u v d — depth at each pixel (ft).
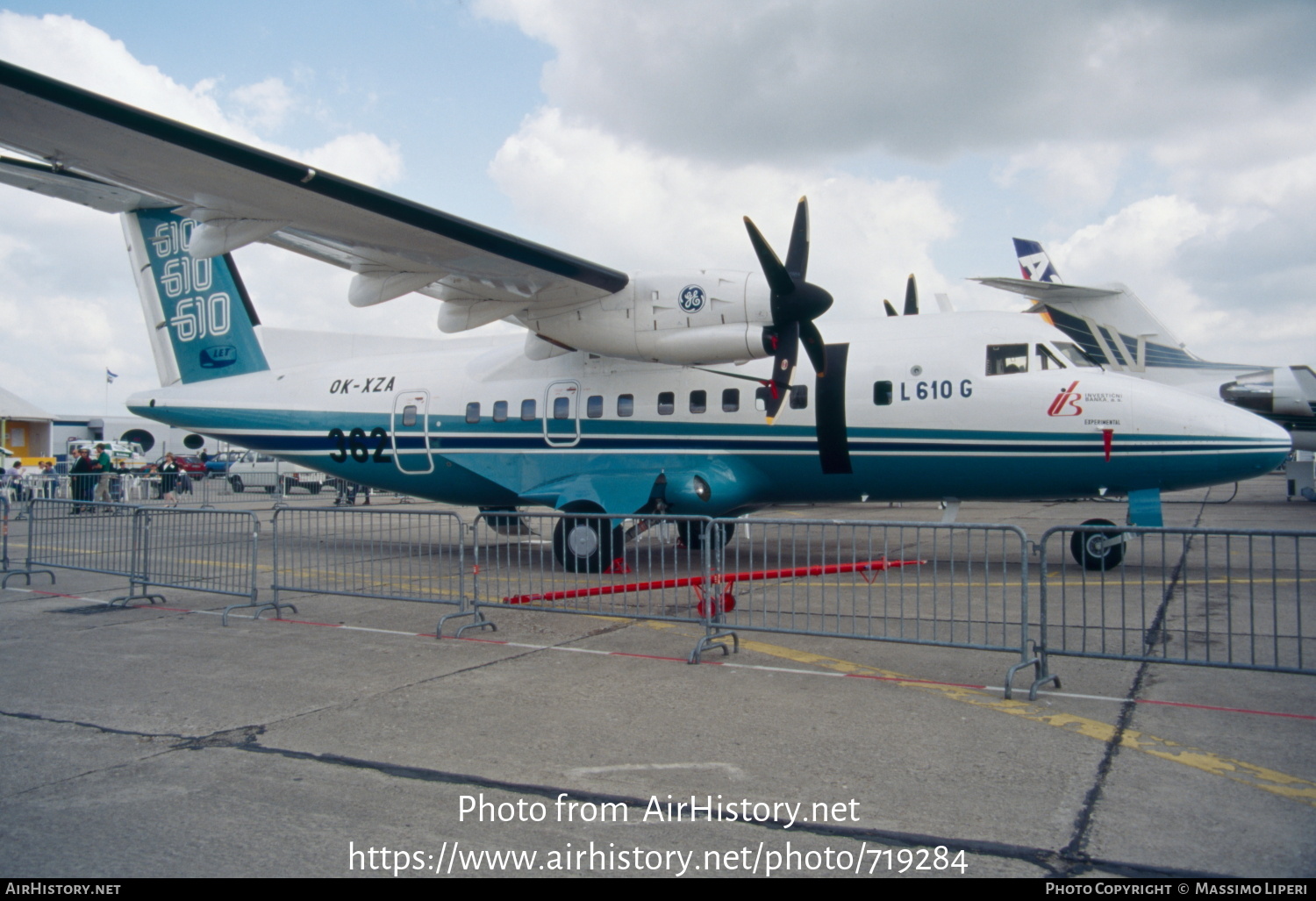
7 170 33.68
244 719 14.99
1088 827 10.37
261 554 36.40
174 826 10.67
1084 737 13.70
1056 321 78.79
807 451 34.35
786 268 33.12
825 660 19.11
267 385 45.34
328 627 23.13
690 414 35.83
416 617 24.48
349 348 46.01
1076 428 30.91
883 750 13.20
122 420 150.20
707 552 19.53
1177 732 13.87
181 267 47.60
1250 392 69.00
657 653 19.88
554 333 36.35
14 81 21.15
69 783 12.10
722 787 11.82
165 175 26.61
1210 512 60.85
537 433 38.58
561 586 27.43
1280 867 9.29
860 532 49.16
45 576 34.04
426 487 42.29
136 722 14.89
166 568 28.37
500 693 16.52
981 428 32.07
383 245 31.63
